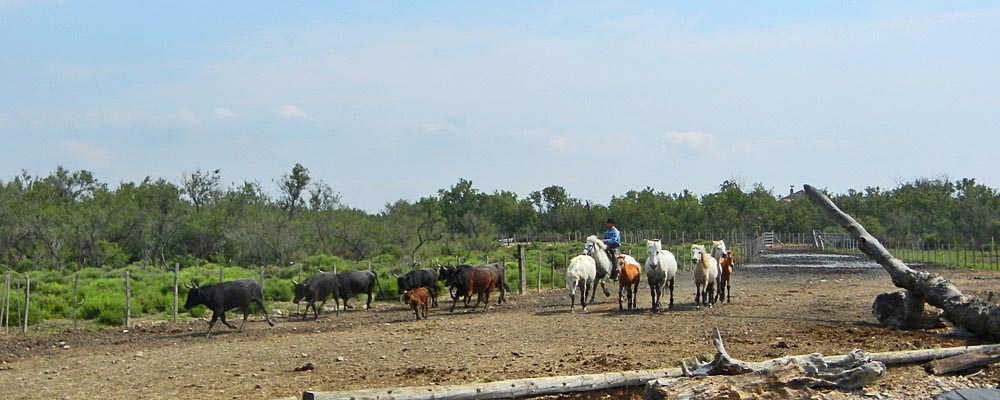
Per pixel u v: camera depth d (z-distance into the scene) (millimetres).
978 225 72938
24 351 18484
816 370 12133
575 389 12109
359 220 60000
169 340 19797
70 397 12930
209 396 12656
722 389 11438
